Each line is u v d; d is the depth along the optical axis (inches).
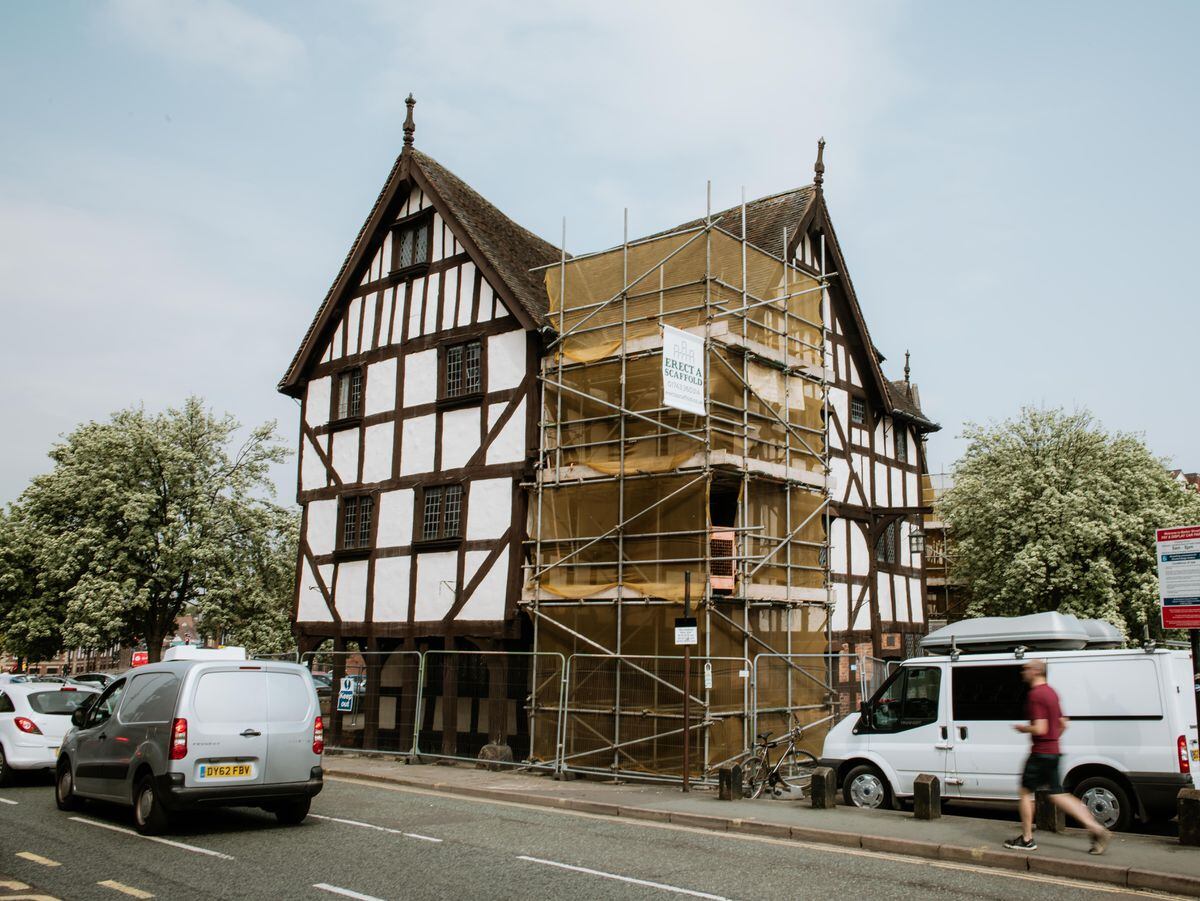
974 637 530.3
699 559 620.1
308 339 928.3
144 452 1220.5
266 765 412.5
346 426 885.2
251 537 1258.6
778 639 676.1
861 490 965.2
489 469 759.7
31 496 1283.2
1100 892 313.6
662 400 667.4
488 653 675.4
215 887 306.8
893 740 486.9
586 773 636.1
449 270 825.5
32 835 396.8
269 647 1272.1
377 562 828.0
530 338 752.3
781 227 903.7
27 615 1291.8
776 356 706.2
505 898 295.0
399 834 410.0
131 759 417.4
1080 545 1067.3
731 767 512.7
